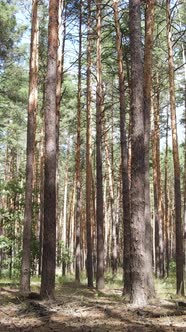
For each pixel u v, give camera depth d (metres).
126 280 12.11
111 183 28.03
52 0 10.47
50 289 9.91
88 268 17.00
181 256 14.60
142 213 9.34
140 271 9.27
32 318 8.27
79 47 18.45
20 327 7.53
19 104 26.20
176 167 15.30
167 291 15.53
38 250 19.44
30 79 14.08
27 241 13.02
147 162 11.77
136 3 9.98
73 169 37.41
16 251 19.41
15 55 23.30
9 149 37.41
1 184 19.77
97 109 16.47
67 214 49.12
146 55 12.41
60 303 9.51
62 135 34.09
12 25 21.39
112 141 29.84
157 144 24.66
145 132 11.95
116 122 29.67
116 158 35.38
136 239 9.30
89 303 9.80
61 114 25.64
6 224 19.78
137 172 9.45
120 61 14.38
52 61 10.38
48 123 10.23
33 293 10.41
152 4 12.73
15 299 10.39
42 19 19.81
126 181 13.38
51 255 9.96
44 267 9.95
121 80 14.23
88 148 18.55
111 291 14.55
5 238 18.33
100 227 16.05
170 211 43.47
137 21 9.95
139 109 9.70
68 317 8.27
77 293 13.15
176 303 9.65
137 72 9.80
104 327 7.47
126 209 13.05
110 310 8.76
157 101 23.59
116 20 14.62
